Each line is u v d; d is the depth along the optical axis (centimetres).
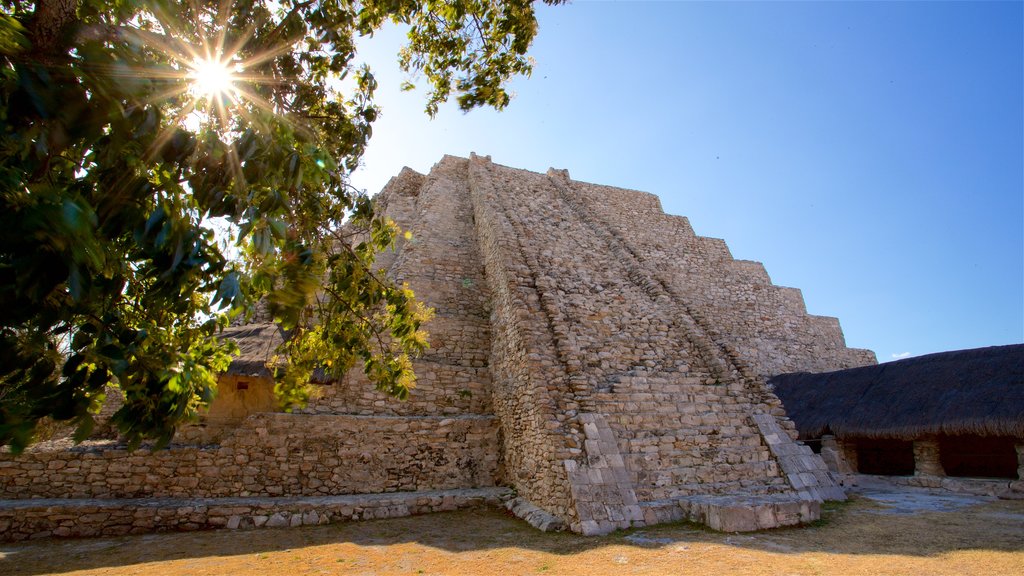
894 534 780
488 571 657
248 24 482
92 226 206
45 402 239
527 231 1622
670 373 1155
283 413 1104
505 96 752
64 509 882
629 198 2542
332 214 627
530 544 776
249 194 316
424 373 1305
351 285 609
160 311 392
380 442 1129
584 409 1005
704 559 671
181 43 291
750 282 2366
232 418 1171
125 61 228
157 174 279
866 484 1293
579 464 898
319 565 695
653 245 2328
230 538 849
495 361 1334
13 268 184
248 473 1042
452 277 1596
